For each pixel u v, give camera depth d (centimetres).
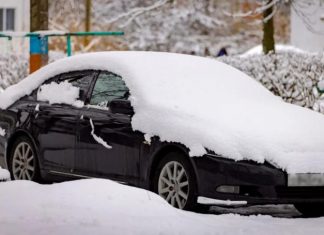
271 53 2162
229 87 1288
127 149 1192
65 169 1291
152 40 4812
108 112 1240
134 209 1035
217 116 1148
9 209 1034
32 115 1355
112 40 4738
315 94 2114
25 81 1416
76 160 1272
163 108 1168
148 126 1168
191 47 4853
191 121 1134
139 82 1228
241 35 4934
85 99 1291
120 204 1049
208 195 1095
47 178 1334
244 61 2177
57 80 1361
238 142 1095
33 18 2050
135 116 1191
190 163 1114
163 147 1145
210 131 1109
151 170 1162
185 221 1006
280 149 1095
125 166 1196
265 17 2834
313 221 1068
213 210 1210
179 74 1274
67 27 4456
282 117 1189
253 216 1088
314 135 1146
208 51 4656
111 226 950
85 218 984
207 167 1094
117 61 1283
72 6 2425
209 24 4875
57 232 910
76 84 1324
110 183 1118
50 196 1087
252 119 1157
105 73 1288
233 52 4906
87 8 4394
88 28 4394
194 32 4869
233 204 1085
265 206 1268
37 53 1914
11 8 3975
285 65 2127
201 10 4856
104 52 1338
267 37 2859
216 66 1348
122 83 1252
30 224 952
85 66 1325
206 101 1213
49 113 1327
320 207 1181
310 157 1100
